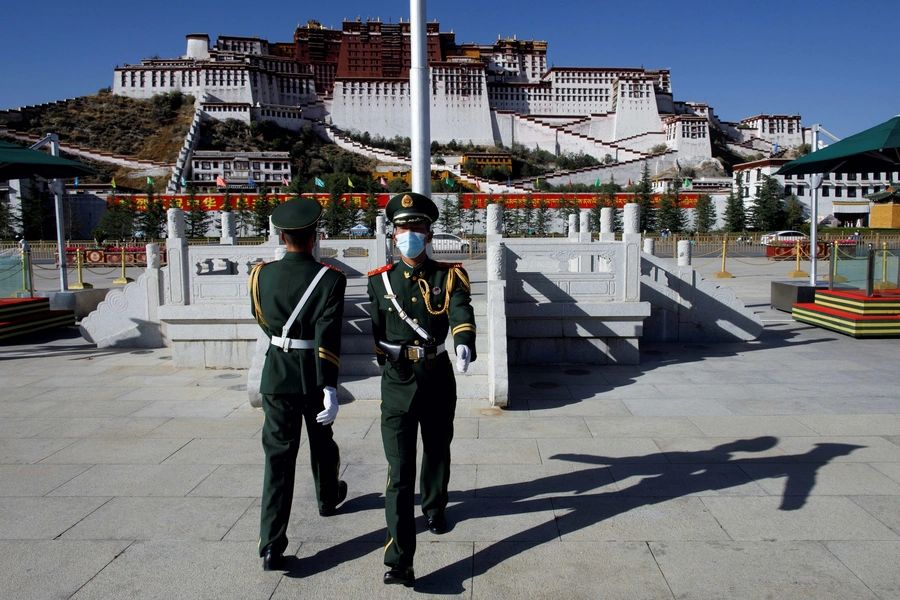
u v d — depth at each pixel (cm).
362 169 10225
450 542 382
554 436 574
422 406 370
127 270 3288
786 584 329
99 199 6856
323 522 412
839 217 7512
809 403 677
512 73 13800
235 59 11806
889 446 535
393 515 338
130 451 547
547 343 892
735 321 1067
